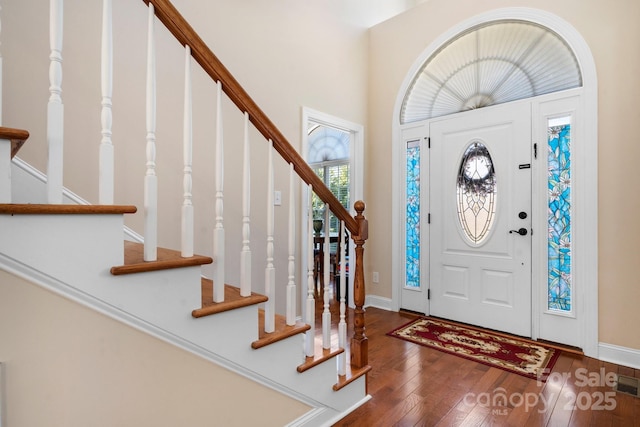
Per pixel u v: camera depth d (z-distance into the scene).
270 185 1.47
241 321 1.33
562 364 2.27
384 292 3.67
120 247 1.02
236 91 1.33
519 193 2.79
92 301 0.97
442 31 3.26
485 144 2.98
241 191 2.49
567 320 2.55
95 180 1.82
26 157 1.62
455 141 3.18
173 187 2.13
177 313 1.15
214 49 2.37
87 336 0.98
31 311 0.89
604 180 2.38
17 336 0.87
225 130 2.41
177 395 1.16
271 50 2.76
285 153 1.51
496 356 2.40
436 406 1.79
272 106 2.76
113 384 1.03
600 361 2.33
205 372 1.24
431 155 3.34
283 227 2.81
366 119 3.80
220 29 2.40
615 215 2.34
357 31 3.66
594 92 2.42
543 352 2.46
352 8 3.59
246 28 2.57
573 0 2.52
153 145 1.11
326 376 1.66
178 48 2.16
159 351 1.12
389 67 3.65
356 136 3.70
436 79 3.35
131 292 1.04
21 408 0.88
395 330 2.94
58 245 0.91
